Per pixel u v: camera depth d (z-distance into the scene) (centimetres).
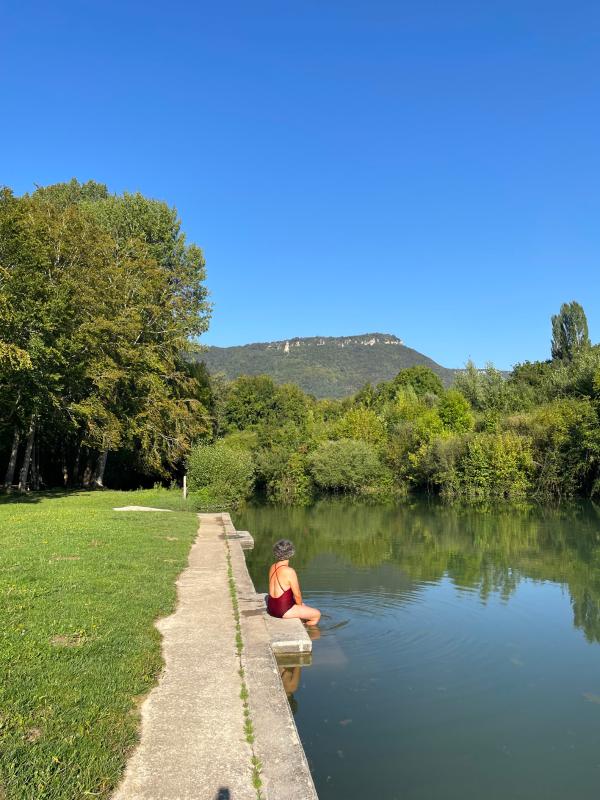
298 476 4375
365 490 4406
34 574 924
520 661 871
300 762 445
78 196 4609
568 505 3481
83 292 2652
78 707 491
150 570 1054
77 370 2586
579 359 5138
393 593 1271
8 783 375
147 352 3150
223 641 716
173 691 564
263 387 7894
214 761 441
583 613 1140
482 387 5725
